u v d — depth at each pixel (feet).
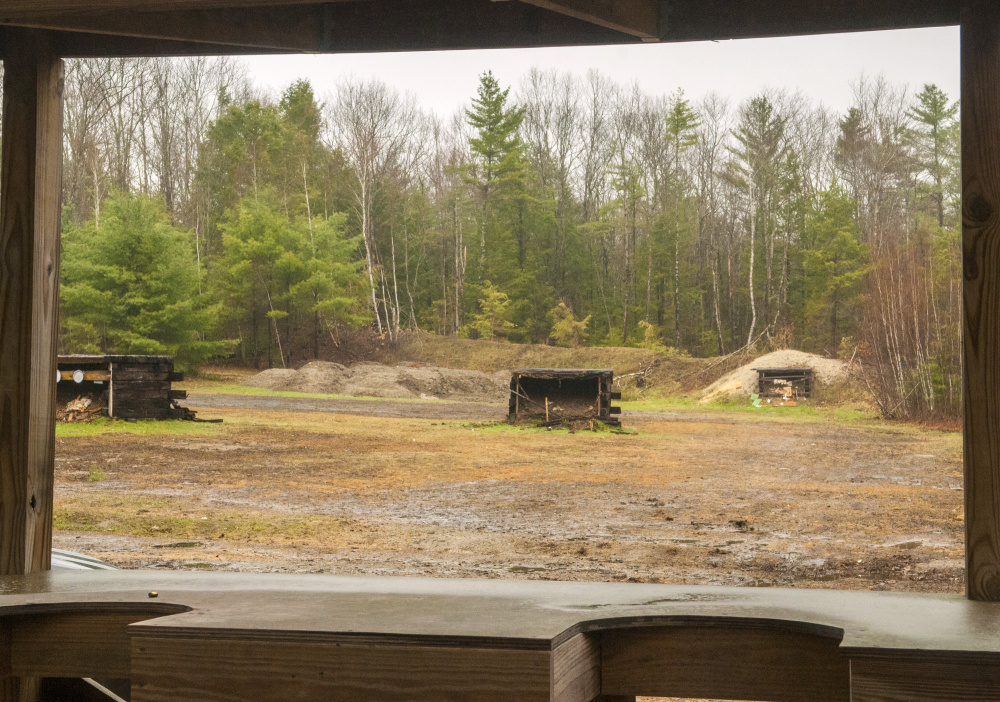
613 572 48.39
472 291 156.87
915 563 52.26
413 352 143.02
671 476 77.20
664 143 157.17
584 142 162.50
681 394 123.75
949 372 105.91
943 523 63.16
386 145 167.84
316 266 148.05
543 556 52.19
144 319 124.77
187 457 73.00
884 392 107.45
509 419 94.58
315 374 122.62
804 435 95.91
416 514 61.93
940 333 110.32
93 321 124.16
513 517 62.28
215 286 144.66
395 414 101.71
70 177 153.58
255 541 51.96
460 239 160.86
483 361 140.05
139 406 82.94
